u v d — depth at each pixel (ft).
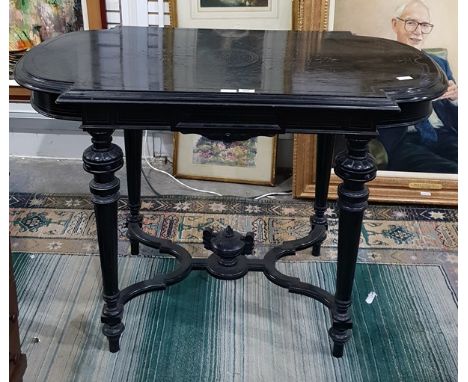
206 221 6.83
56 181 7.66
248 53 4.88
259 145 7.54
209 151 7.65
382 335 5.22
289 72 4.34
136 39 5.25
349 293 4.72
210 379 4.70
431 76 4.28
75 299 5.55
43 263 6.02
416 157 7.19
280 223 6.83
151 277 5.86
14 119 8.02
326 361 4.91
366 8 6.80
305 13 6.74
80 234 6.53
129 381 4.67
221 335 5.15
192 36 5.46
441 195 7.22
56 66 4.32
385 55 4.88
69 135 8.14
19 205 7.06
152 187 7.58
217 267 5.59
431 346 5.11
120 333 4.87
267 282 5.82
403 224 6.86
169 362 4.86
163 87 3.93
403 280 5.91
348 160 4.18
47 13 7.34
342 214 4.39
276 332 5.20
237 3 7.16
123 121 3.99
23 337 5.08
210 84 4.03
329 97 3.84
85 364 4.83
